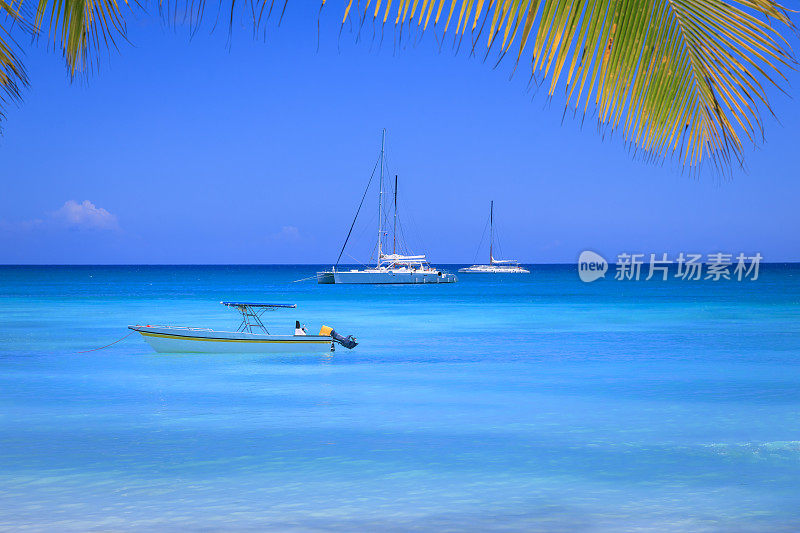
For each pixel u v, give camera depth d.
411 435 13.68
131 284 114.94
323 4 1.81
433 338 32.50
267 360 24.39
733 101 2.22
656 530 8.65
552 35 2.01
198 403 16.95
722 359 25.36
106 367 22.84
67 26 2.87
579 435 13.66
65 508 9.39
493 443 13.04
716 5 2.14
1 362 24.11
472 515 9.20
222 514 9.19
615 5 2.08
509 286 106.50
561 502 9.70
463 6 1.89
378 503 9.67
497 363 24.20
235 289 95.88
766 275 160.88
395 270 103.25
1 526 8.68
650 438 13.41
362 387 19.31
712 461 11.73
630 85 2.16
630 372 22.22
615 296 73.69
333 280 102.56
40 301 63.91
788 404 16.89
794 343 30.38
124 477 10.85
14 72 2.99
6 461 11.74
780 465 11.45
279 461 11.80
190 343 25.59
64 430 14.04
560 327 38.41
